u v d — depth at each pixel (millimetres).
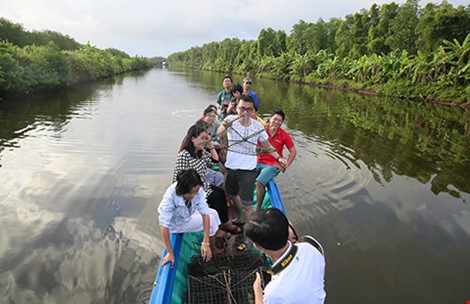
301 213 4934
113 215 4719
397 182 6207
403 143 9023
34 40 32188
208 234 2943
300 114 13648
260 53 51719
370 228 4613
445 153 8156
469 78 18750
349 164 7109
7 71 15445
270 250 1562
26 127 9836
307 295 1532
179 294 2766
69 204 5000
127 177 6105
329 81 30609
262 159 4602
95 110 13477
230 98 6836
